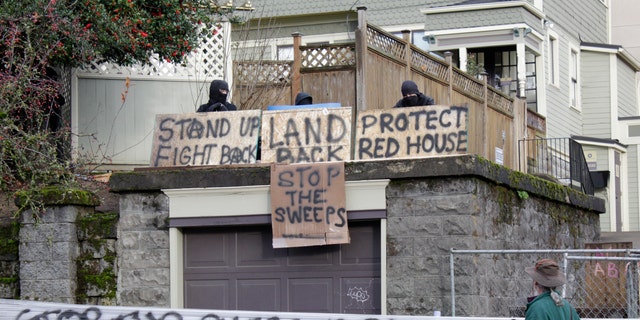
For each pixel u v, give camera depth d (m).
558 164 24.16
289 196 11.78
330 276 11.91
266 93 17.75
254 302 12.09
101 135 17.33
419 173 11.54
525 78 25.62
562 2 29.02
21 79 13.36
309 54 17.53
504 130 21.64
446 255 11.47
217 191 12.05
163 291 12.16
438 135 11.84
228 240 12.23
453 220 11.47
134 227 12.30
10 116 13.54
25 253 12.30
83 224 12.38
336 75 17.22
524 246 13.45
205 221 12.08
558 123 28.09
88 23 14.57
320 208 11.72
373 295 11.78
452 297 11.28
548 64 27.47
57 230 12.26
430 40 25.98
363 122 12.13
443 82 18.78
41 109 14.62
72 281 12.25
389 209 11.69
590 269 13.93
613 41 35.62
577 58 30.33
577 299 14.04
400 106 12.59
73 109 16.97
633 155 30.88
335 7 26.75
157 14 15.70
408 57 17.66
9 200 13.37
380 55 16.73
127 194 12.36
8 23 13.74
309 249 11.98
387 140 11.99
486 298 11.77
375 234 11.86
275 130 12.26
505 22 25.23
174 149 12.45
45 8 13.56
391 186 11.70
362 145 12.05
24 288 12.25
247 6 19.00
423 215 11.59
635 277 12.23
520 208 13.36
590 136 30.92
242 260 12.18
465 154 11.59
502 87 25.50
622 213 30.59
